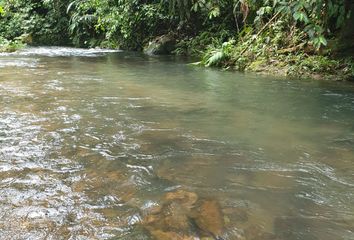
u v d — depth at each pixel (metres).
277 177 1.90
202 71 6.26
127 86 4.56
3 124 2.76
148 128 2.72
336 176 1.92
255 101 3.75
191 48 9.60
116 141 2.42
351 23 5.82
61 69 6.21
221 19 9.69
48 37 14.34
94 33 13.45
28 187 1.75
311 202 1.64
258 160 2.13
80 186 1.77
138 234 1.38
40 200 1.62
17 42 12.84
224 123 2.90
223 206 1.59
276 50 6.50
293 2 5.51
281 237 1.37
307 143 2.44
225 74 5.89
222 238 1.36
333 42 5.96
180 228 1.42
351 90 4.41
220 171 1.96
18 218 1.48
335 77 5.35
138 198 1.66
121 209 1.56
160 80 5.14
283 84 4.87
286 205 1.61
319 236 1.38
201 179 1.87
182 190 1.74
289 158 2.16
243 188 1.77
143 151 2.25
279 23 6.81
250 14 7.84
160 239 1.35
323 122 2.97
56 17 14.40
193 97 3.92
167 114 3.15
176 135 2.57
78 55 9.22
